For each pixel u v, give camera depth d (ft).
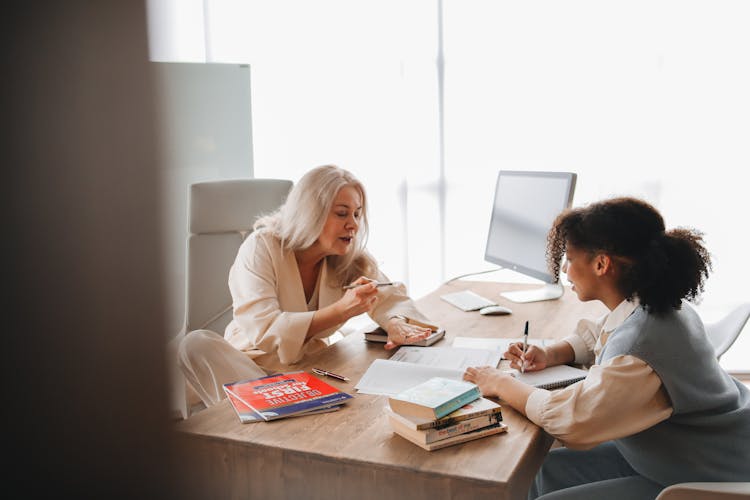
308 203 6.53
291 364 5.88
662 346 4.09
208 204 8.92
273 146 14.30
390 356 5.83
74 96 1.16
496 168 13.23
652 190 12.25
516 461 3.65
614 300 4.48
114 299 1.22
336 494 3.80
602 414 3.92
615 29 12.16
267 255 6.70
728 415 4.22
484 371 4.73
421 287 14.05
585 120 12.53
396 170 13.83
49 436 1.23
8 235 1.17
